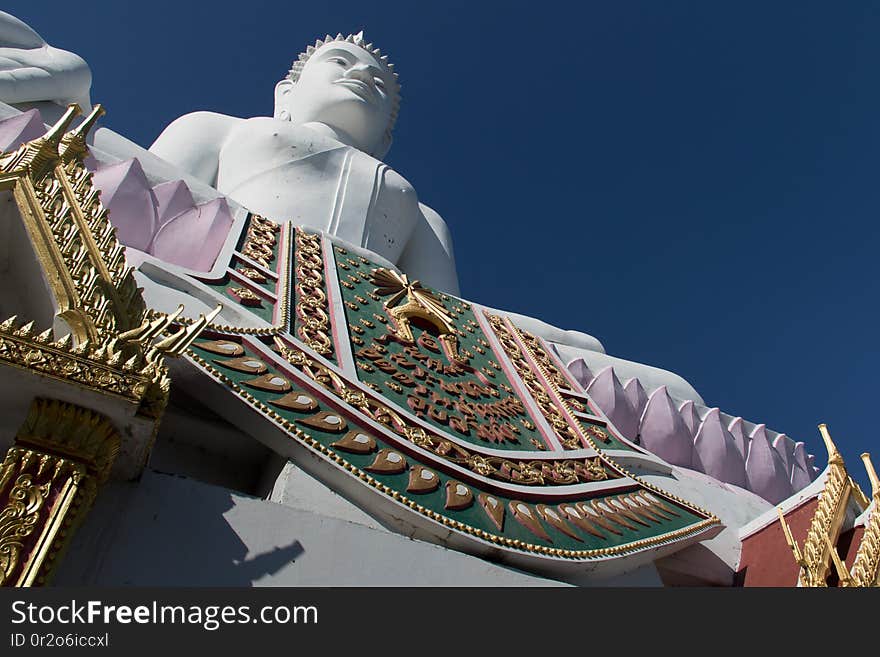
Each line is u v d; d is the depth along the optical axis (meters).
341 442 5.26
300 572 4.21
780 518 7.04
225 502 4.27
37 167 4.52
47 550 3.24
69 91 9.29
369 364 6.82
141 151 8.84
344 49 16.05
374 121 15.48
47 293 4.07
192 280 6.50
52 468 3.40
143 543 3.92
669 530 6.87
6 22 9.32
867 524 6.72
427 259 14.37
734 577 7.79
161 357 3.76
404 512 5.06
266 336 6.11
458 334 9.08
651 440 10.23
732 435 10.77
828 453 7.31
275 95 16.55
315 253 8.86
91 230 4.29
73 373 3.43
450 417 6.74
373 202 12.69
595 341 11.65
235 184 12.49
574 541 5.90
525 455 6.86
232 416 5.09
